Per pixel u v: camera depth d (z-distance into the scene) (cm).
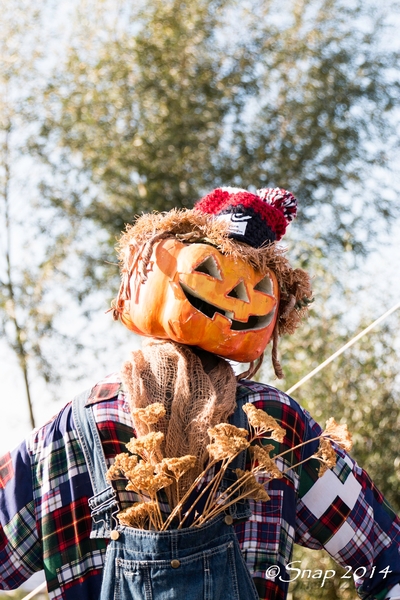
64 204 818
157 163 808
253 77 844
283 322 238
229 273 220
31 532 217
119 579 195
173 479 202
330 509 227
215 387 217
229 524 202
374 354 541
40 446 220
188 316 215
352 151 834
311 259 615
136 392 211
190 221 225
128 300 229
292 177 834
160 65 841
